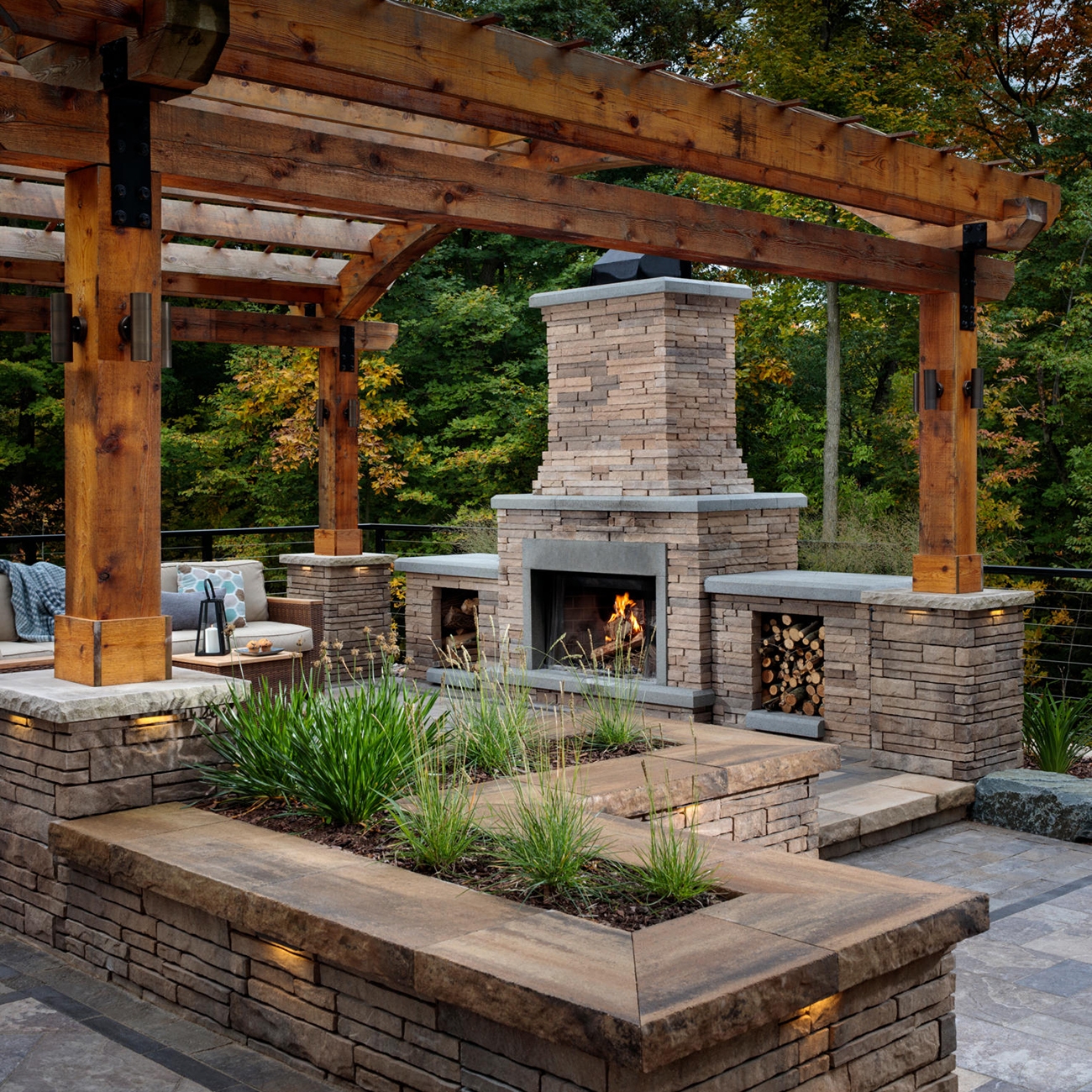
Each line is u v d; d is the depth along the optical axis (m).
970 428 7.32
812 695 7.90
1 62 5.87
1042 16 18.08
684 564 8.11
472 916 3.35
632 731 5.75
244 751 4.71
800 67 17.59
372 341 10.63
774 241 6.26
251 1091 3.42
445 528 12.49
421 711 4.96
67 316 4.55
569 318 8.78
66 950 4.52
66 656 4.71
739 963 2.98
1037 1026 4.20
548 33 19.64
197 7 4.02
